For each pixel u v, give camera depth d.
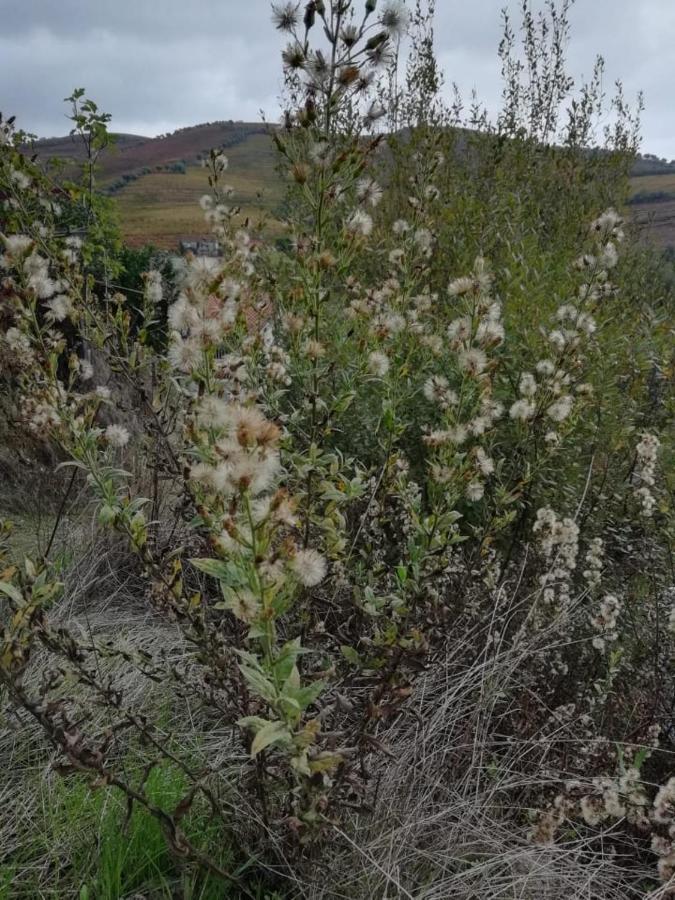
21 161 2.58
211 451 1.75
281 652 1.47
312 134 2.08
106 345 2.69
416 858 2.07
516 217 5.11
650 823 2.07
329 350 2.86
